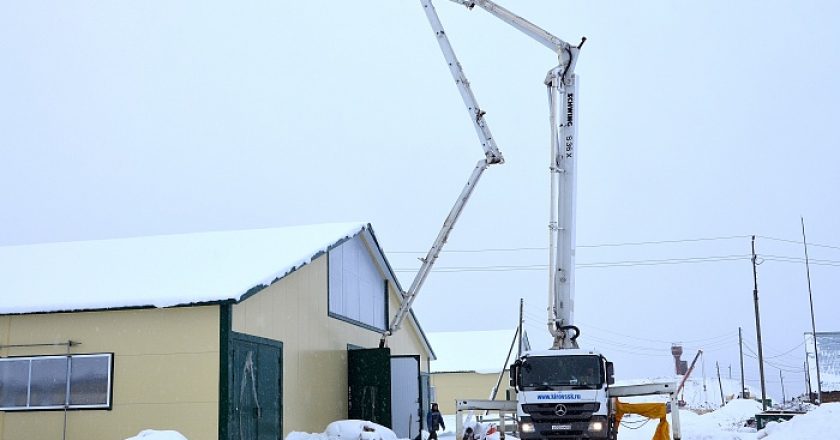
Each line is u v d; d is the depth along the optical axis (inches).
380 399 997.2
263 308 749.3
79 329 691.4
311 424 865.5
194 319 673.0
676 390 772.6
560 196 847.1
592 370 753.6
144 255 856.9
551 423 745.6
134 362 675.4
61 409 678.5
